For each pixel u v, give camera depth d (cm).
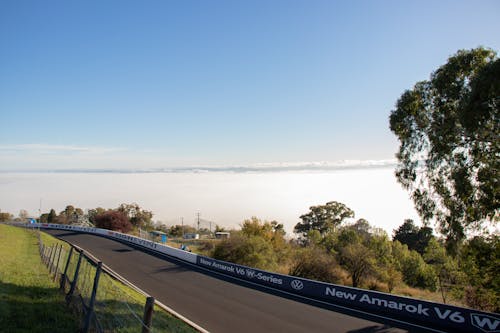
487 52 1809
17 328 850
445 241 1984
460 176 1828
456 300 2823
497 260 1878
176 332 1126
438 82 1919
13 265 1733
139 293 1748
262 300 1811
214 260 2767
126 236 4575
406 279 4303
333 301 1828
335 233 4759
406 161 2120
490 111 1593
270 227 4184
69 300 1111
